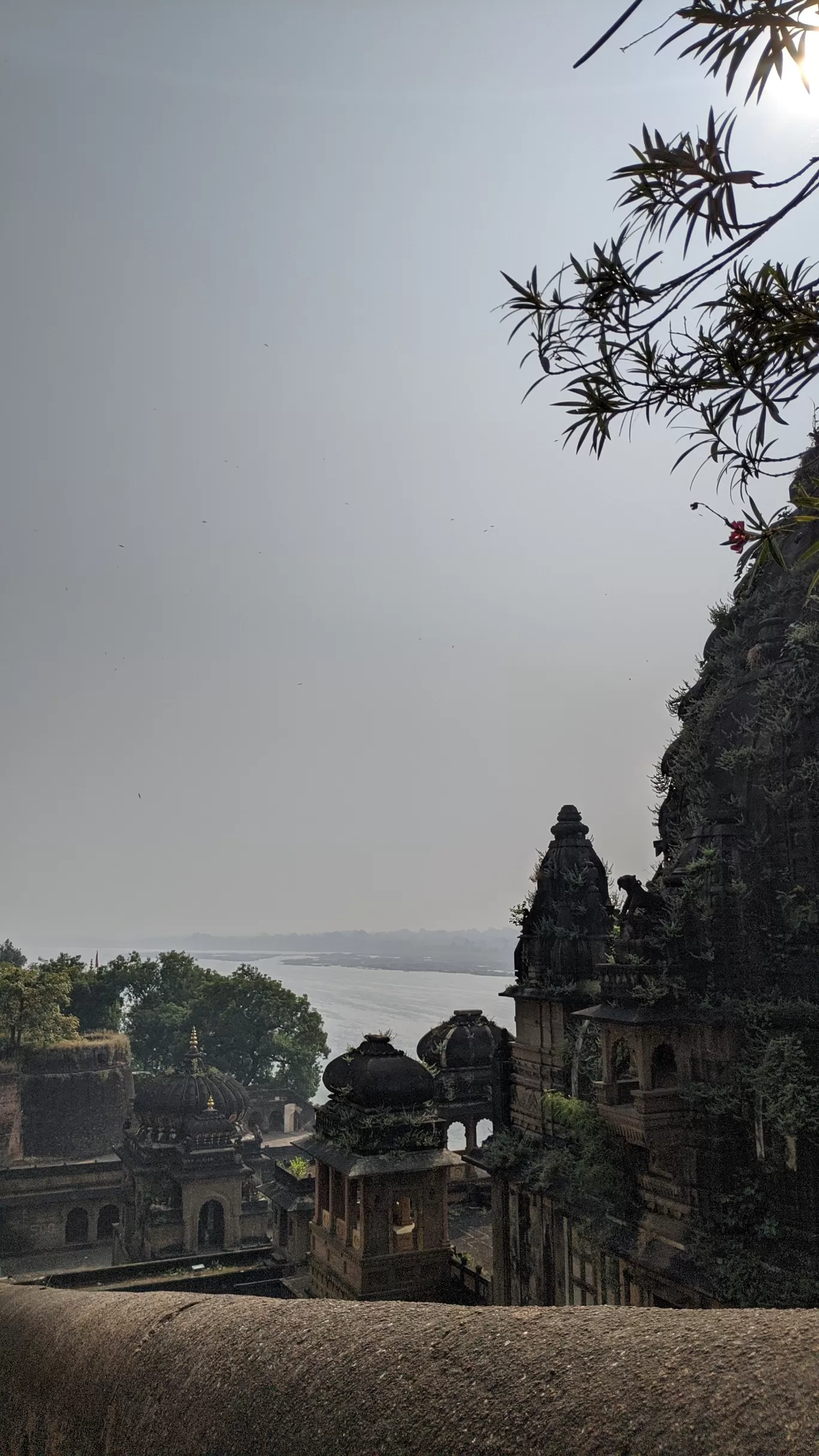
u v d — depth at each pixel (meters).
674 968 20.34
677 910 20.78
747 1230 18.59
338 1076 31.75
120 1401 5.38
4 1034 86.38
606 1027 21.20
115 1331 6.13
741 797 21.89
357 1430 3.65
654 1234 20.25
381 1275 28.67
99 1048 88.31
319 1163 32.47
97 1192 64.69
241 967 104.81
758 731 22.08
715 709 23.81
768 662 23.00
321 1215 32.22
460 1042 41.09
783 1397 2.77
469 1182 40.34
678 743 25.56
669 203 5.67
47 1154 82.56
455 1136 99.25
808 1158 17.78
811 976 19.41
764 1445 2.66
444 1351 3.75
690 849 21.70
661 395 5.98
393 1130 30.09
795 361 5.67
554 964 26.30
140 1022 105.56
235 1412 4.29
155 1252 54.75
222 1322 5.20
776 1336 3.04
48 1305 7.88
